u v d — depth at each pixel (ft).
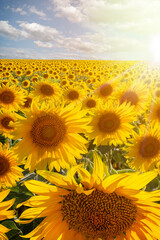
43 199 5.78
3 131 17.74
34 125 10.12
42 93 29.86
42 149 10.11
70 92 30.58
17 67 96.73
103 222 5.68
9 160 12.42
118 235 5.78
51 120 10.13
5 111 19.71
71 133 10.33
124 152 16.01
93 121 15.34
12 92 26.21
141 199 5.48
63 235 5.92
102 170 5.33
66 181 5.53
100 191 5.79
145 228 5.82
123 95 20.21
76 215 5.79
